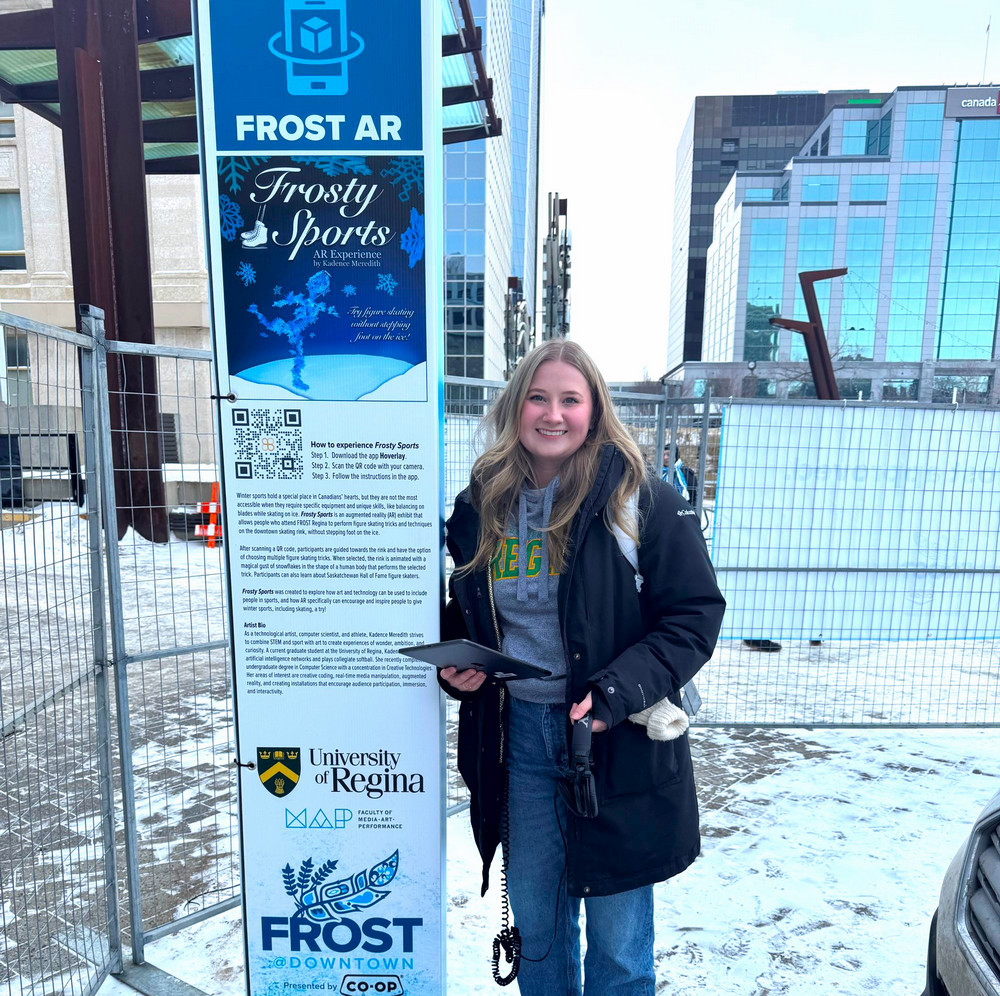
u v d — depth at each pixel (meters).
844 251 81.38
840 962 2.26
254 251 1.55
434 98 1.49
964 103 77.56
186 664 5.45
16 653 4.93
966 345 81.31
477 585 1.61
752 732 4.27
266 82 1.49
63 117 9.90
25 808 3.18
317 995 1.83
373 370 1.59
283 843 1.76
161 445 2.98
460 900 2.59
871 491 4.78
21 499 1.86
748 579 4.81
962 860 1.65
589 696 1.41
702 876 2.72
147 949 2.32
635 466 1.53
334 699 1.71
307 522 1.64
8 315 1.66
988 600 4.91
